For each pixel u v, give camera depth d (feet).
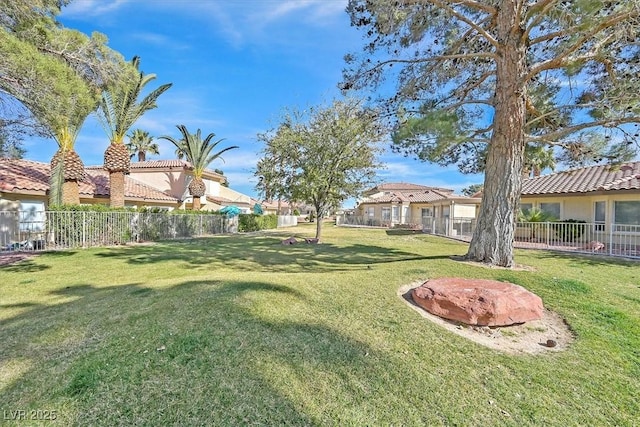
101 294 18.71
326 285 19.06
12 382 9.46
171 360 10.28
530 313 15.34
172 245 54.49
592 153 28.60
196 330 12.21
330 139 56.54
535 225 52.44
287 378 9.81
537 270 24.79
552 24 25.94
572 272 24.85
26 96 18.85
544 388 10.24
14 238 49.85
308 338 12.37
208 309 14.21
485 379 10.57
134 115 59.31
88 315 14.40
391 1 25.30
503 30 26.11
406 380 10.20
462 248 46.21
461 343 12.88
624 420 8.98
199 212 78.84
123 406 8.37
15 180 52.44
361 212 155.12
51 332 12.60
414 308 16.46
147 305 15.19
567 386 10.41
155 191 86.12
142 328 12.44
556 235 49.88
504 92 25.89
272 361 10.57
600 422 8.88
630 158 27.53
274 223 120.37
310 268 31.78
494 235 26.20
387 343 12.51
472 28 29.22
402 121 29.60
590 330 14.55
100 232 52.65
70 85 19.48
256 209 142.20
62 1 22.24
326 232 91.97
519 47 25.49
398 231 94.94
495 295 15.31
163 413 8.17
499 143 26.27
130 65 25.73
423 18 26.73
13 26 19.36
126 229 56.90
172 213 69.41
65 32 21.59
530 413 9.07
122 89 26.48
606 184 48.75
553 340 13.76
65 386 9.10
